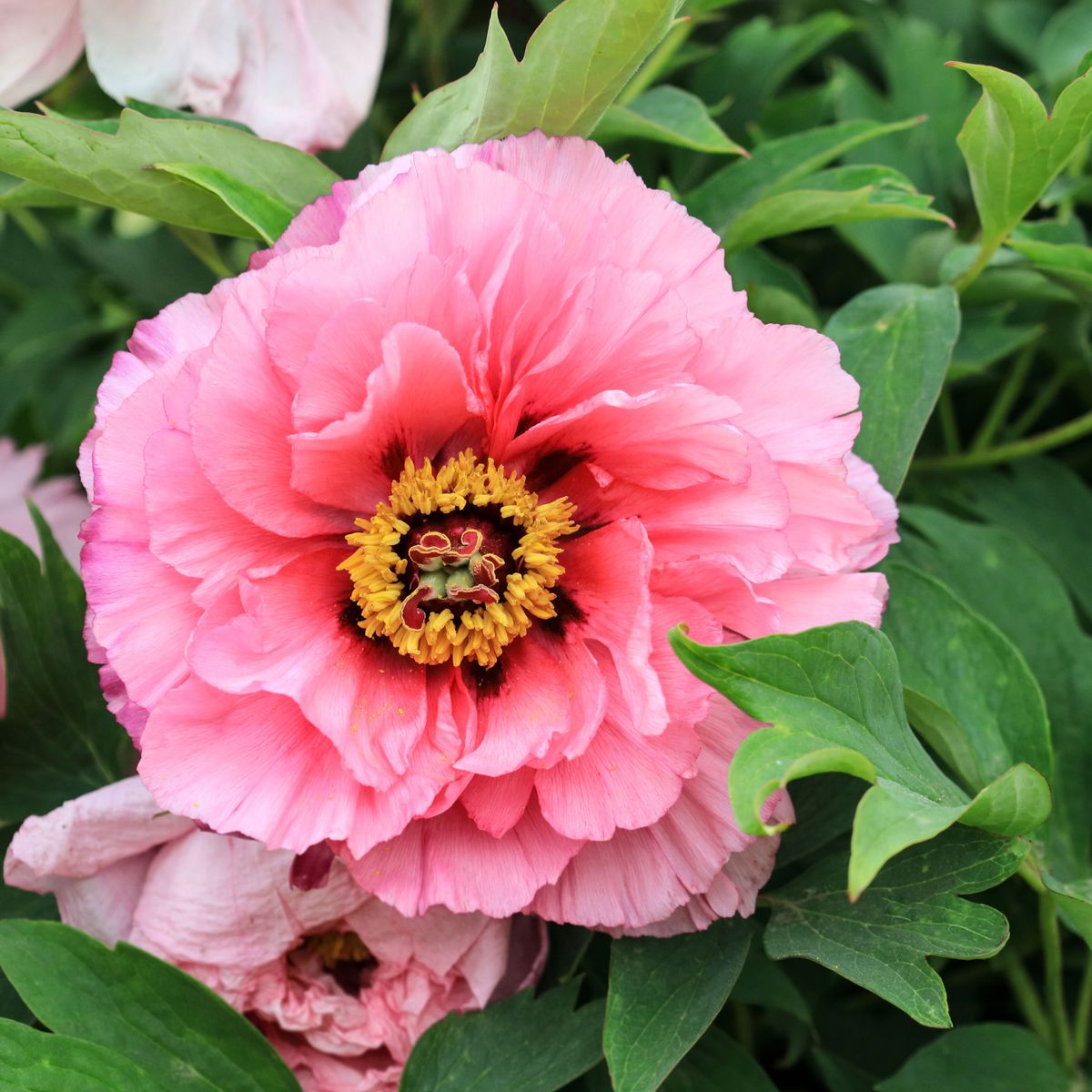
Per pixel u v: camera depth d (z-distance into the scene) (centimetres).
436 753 69
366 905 72
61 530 87
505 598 71
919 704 72
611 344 68
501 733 69
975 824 68
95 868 72
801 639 66
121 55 75
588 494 71
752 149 85
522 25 91
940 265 79
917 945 68
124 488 68
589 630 70
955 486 84
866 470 71
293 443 67
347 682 69
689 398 67
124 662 67
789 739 65
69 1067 68
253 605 67
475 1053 71
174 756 67
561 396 69
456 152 69
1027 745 72
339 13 75
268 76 75
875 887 69
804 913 70
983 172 75
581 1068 70
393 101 87
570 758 68
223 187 71
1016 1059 75
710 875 69
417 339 67
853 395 69
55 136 70
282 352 67
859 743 66
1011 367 86
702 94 86
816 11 91
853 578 69
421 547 70
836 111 85
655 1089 68
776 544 68
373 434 69
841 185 77
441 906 72
